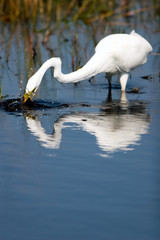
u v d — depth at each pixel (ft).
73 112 40.91
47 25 80.79
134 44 48.65
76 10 91.30
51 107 42.55
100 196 23.32
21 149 30.48
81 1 92.68
